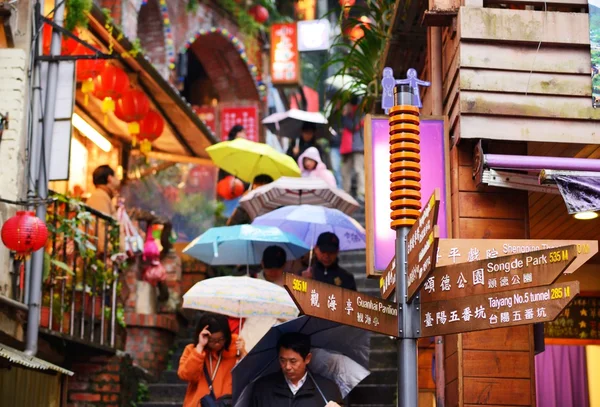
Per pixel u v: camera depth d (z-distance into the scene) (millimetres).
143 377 12781
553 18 8023
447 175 8188
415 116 5633
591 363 12164
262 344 6711
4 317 9133
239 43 23812
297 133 19016
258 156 14273
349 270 16047
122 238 13062
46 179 10055
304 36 24250
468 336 7688
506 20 7977
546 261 4711
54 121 10258
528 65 7945
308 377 6855
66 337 10578
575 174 7172
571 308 11609
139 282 13648
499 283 4930
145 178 19031
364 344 6840
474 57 7926
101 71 13133
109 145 16062
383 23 11086
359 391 11719
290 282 4871
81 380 11531
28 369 9914
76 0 11789
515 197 8016
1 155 9633
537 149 8594
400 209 5504
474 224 7957
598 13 8047
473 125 7809
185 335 14586
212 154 14391
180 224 19641
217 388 8016
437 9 8133
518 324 4793
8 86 9781
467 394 7582
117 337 12000
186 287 14828
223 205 19969
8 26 9867
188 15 22125
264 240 10805
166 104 14758
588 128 7898
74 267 11055
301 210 11898
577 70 7957
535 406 7582
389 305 5332
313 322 6664
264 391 6820
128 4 18359
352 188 21234
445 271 5223
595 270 11602
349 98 11859
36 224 8703
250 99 24438
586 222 10680
